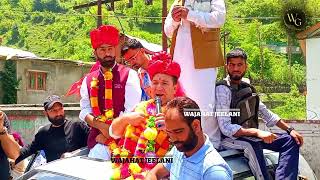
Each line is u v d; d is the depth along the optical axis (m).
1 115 5.27
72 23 92.94
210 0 4.86
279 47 55.44
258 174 4.39
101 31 4.22
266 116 5.07
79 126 5.33
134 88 4.30
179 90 4.02
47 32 99.69
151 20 75.69
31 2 110.38
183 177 3.07
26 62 26.16
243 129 4.53
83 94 4.43
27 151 5.40
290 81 31.67
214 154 3.02
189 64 4.81
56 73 27.39
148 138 3.57
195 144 2.98
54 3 110.50
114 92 4.25
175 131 2.92
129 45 4.61
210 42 4.80
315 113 18.20
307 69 18.48
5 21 105.38
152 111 3.74
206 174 2.95
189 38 4.82
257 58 51.06
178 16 4.68
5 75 25.53
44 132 5.37
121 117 3.78
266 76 44.78
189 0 4.88
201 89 4.75
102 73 4.34
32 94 26.38
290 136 4.68
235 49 4.79
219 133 4.71
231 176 3.03
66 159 4.14
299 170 5.18
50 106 5.25
